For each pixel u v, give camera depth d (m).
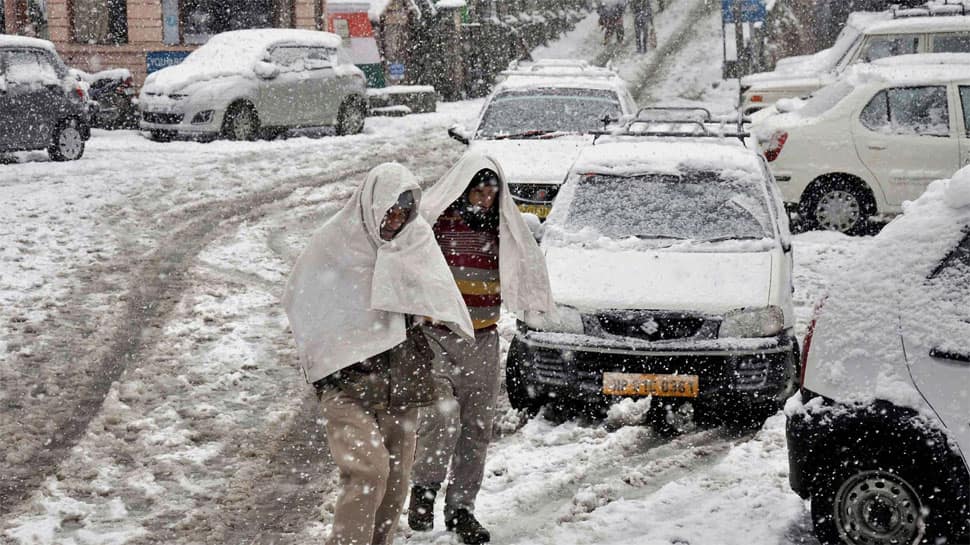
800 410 5.50
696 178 8.66
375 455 4.86
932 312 5.28
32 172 17.59
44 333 9.56
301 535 5.88
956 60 14.55
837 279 5.63
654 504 6.15
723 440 7.32
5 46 18.28
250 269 12.12
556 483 6.54
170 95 21.83
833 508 5.40
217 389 8.27
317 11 30.75
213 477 6.69
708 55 36.97
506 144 13.16
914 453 5.24
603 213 8.45
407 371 5.04
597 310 7.49
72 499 6.32
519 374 7.77
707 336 7.39
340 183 17.75
